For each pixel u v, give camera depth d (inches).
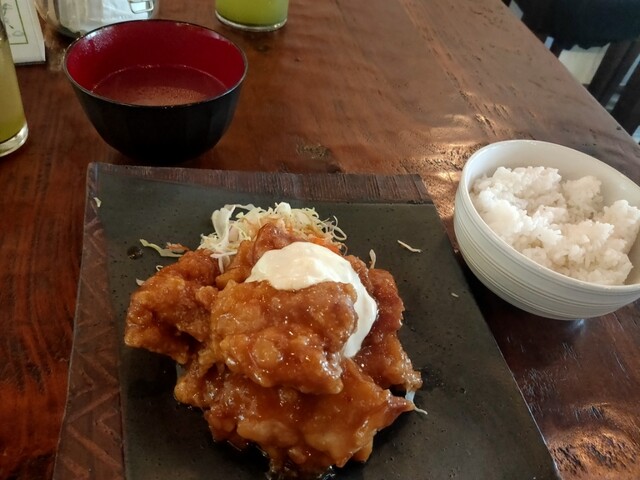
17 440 8.2
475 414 9.5
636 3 25.3
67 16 16.0
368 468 8.6
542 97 18.5
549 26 27.0
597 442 9.6
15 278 10.3
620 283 11.2
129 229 11.3
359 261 10.1
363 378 8.4
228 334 8.2
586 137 17.1
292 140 14.9
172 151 12.5
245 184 12.9
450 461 8.8
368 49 19.1
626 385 10.6
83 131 13.9
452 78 18.5
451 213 13.7
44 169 12.6
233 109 12.7
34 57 15.4
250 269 9.6
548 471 8.8
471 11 22.4
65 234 11.3
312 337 8.0
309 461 8.3
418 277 11.7
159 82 13.6
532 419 9.4
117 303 9.9
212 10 19.4
